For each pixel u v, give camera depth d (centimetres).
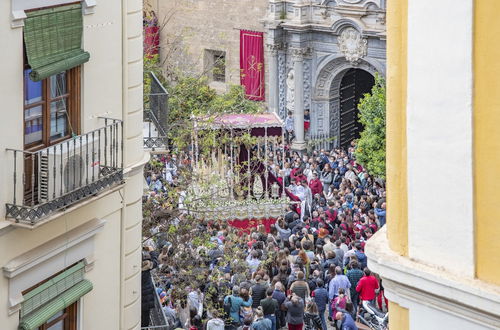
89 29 1723
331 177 4719
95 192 1683
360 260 3319
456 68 795
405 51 831
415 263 836
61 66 1633
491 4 772
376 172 4466
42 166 1609
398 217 854
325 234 3509
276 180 3978
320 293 3042
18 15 1530
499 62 773
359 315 3112
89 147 1744
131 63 1866
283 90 5838
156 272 2898
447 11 794
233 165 3762
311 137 5797
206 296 2848
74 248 1723
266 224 3834
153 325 2412
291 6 5669
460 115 798
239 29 6041
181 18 6162
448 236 818
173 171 3491
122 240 1889
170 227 2802
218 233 3328
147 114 2339
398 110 846
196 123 3247
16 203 1575
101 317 1848
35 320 1620
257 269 3095
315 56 5672
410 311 847
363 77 5828
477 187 798
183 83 3381
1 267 1550
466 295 798
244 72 6016
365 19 5459
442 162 815
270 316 2958
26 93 1605
